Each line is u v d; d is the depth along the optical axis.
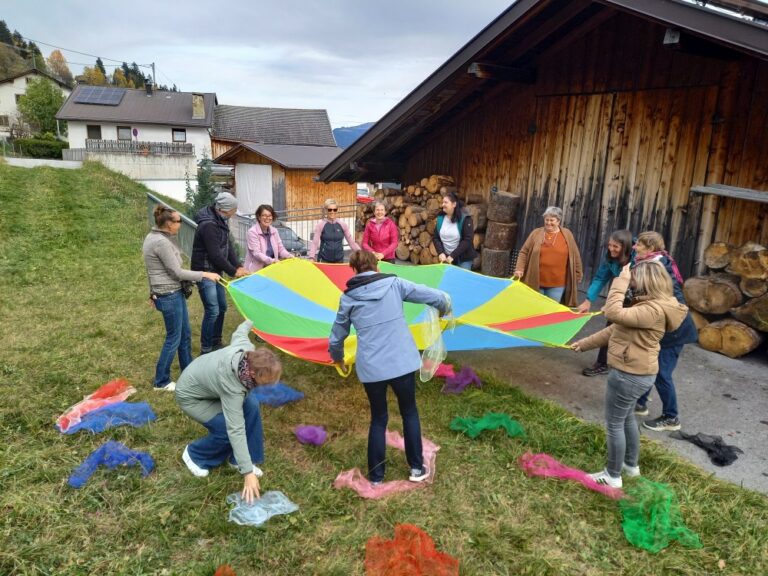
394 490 3.55
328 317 5.47
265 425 4.38
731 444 4.16
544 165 8.33
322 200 23.47
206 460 3.69
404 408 3.54
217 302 5.57
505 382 5.28
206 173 16.17
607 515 3.33
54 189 17.47
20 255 10.27
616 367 3.37
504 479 3.68
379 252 6.92
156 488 3.51
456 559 2.88
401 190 11.05
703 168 6.39
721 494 3.52
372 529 3.21
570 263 5.65
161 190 26.81
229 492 3.51
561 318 4.84
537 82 8.24
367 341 3.42
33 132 53.31
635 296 3.34
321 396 4.96
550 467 3.76
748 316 5.63
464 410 4.66
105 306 7.58
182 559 2.97
